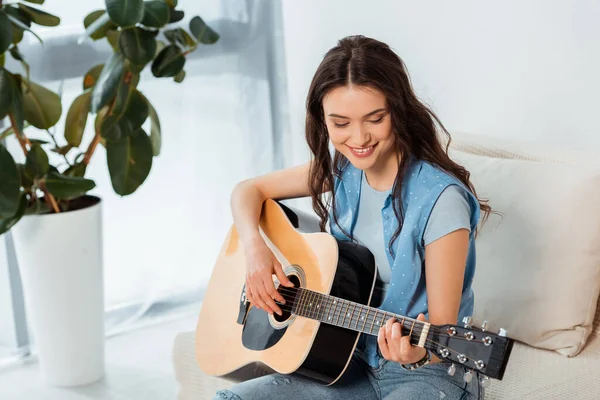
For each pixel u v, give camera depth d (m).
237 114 3.09
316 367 1.58
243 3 3.02
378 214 1.64
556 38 2.16
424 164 1.53
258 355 1.71
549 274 1.79
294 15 2.99
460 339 1.27
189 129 3.02
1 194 2.22
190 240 3.09
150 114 2.58
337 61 1.46
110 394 2.54
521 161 1.90
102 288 2.60
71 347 2.55
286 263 1.75
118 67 2.38
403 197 1.55
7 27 2.18
